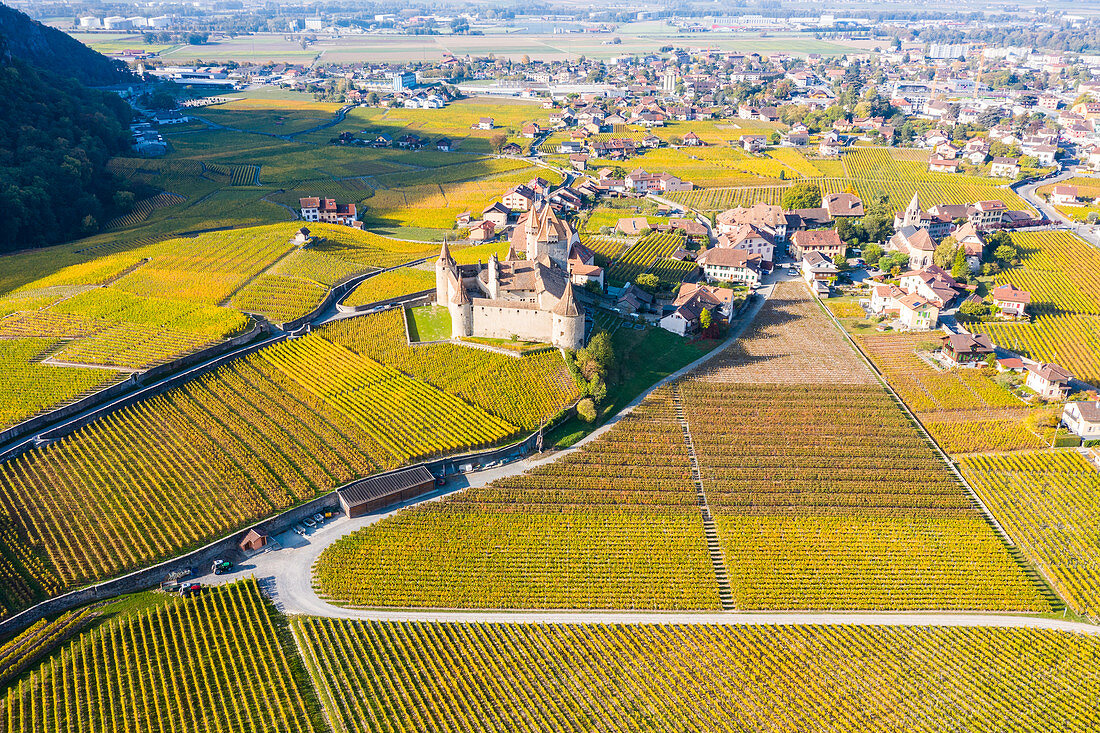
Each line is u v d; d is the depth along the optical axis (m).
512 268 189.00
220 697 97.44
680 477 143.75
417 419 153.62
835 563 125.50
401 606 115.31
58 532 121.88
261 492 133.00
